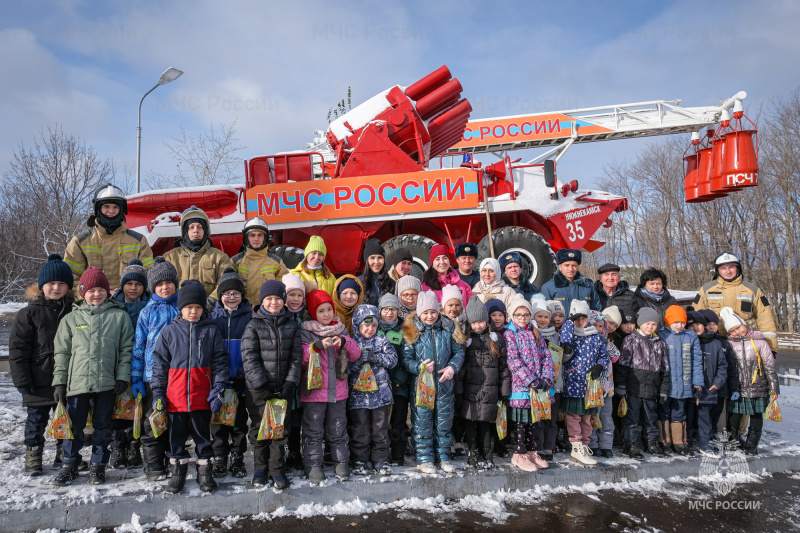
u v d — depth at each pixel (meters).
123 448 4.05
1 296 27.14
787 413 6.63
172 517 3.29
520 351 4.11
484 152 14.35
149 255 4.88
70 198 29.97
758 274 25.41
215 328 3.71
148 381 3.67
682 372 4.66
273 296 3.72
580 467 4.16
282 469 3.58
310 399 3.79
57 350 3.61
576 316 4.45
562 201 7.67
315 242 4.72
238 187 7.73
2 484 3.54
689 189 9.85
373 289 4.91
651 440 4.66
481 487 3.87
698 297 5.77
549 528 3.31
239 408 3.99
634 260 33.66
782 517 3.57
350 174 7.80
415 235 7.43
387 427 4.04
